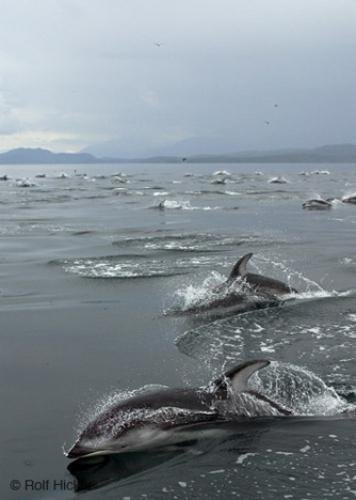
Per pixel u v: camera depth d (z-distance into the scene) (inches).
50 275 749.9
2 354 448.5
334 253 876.6
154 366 419.2
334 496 250.5
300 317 538.3
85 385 382.9
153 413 309.1
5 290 667.4
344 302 585.3
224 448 293.6
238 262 614.5
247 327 513.0
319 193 2377.0
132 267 791.1
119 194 2402.8
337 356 431.5
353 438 300.4
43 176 5036.9
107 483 267.3
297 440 299.1
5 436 313.6
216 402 323.0
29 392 372.5
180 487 261.7
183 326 521.0
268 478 265.7
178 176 4778.5
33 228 1274.6
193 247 962.1
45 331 508.4
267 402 334.6
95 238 1104.2
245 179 3887.8
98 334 498.3
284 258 840.9
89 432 299.3
